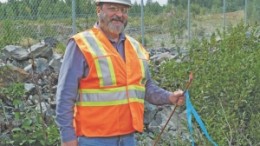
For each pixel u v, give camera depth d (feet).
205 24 63.36
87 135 11.32
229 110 16.60
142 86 11.84
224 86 17.42
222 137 15.81
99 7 11.41
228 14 71.31
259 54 19.63
